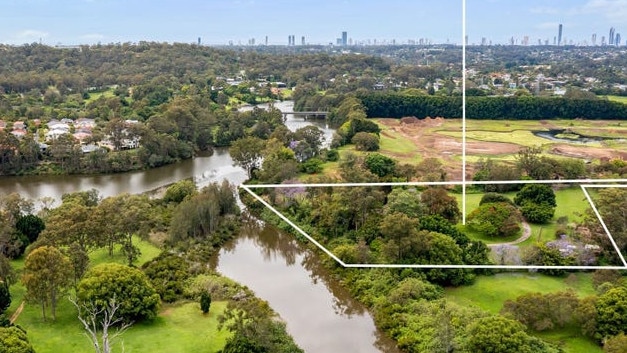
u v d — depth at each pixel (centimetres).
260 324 6012
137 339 6359
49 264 6631
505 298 7300
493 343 5584
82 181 14275
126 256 8581
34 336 6369
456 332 6128
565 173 12381
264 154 13550
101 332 6506
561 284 7656
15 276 7419
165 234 9588
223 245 9888
